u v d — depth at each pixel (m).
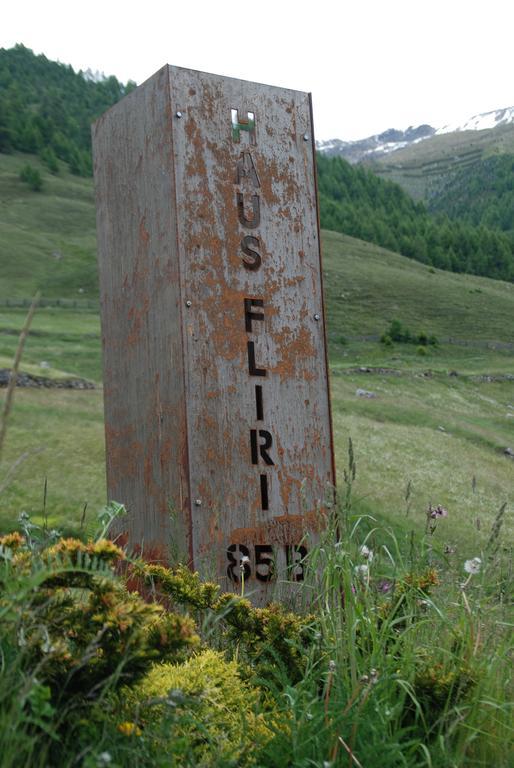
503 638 3.51
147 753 2.62
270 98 5.68
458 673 3.31
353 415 41.56
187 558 4.93
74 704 2.67
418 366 80.69
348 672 3.40
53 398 33.03
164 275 5.27
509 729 3.18
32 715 2.51
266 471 5.27
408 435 38.69
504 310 111.81
